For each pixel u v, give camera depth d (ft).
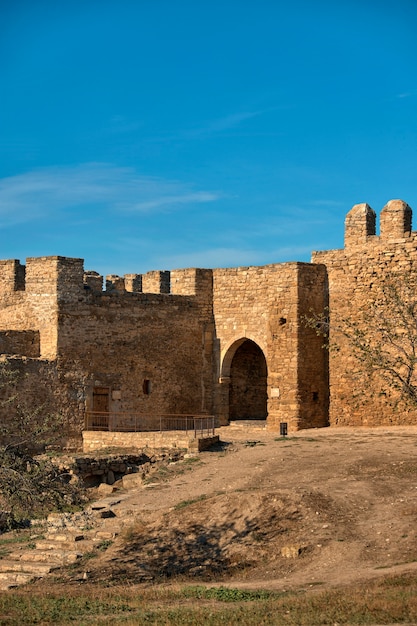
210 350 169.68
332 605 71.72
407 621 66.49
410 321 115.85
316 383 157.38
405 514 95.91
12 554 100.32
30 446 149.07
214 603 78.95
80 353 157.69
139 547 98.12
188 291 169.48
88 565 95.50
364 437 138.62
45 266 157.99
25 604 81.76
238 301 166.71
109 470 135.33
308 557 90.12
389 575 79.25
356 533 92.94
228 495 105.70
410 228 152.56
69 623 74.28
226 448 139.95
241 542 95.45
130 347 162.40
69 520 109.70
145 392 163.53
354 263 154.51
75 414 155.74
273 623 68.49
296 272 156.56
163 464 135.85
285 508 99.96
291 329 156.56
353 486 106.83
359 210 154.81
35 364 152.25
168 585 87.81
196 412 168.76
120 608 79.20
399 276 133.80
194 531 99.35
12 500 97.14
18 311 161.89
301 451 130.00
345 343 155.22
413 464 114.52
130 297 163.02
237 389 174.81
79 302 158.30
